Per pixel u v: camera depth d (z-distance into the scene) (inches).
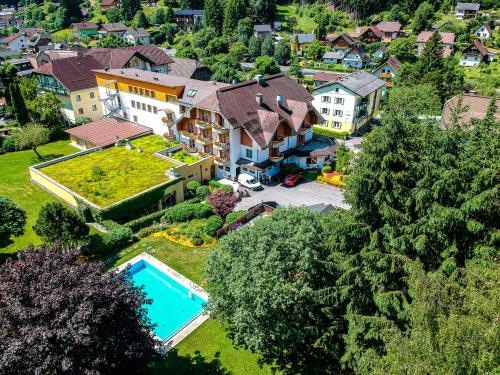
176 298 1333.7
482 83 3319.4
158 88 2390.5
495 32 5570.9
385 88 3316.9
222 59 4441.4
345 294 891.4
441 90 2760.8
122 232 1560.0
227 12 6151.6
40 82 3051.2
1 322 679.1
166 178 1930.4
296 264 936.9
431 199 855.1
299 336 936.9
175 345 1105.4
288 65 5187.0
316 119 2289.6
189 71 3764.8
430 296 663.1
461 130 914.7
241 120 1998.0
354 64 4948.3
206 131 2148.1
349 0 7052.2
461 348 546.9
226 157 2105.1
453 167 855.1
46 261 812.0
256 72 4237.2
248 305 943.0
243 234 1039.6
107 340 744.3
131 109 2701.8
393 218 877.2
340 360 892.6
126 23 7357.3
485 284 648.4
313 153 2176.4
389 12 6865.2
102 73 2780.5
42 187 2060.8
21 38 6235.2
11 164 2367.1
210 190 2003.0
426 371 562.9
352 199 925.8
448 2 6761.8
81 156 2230.6
